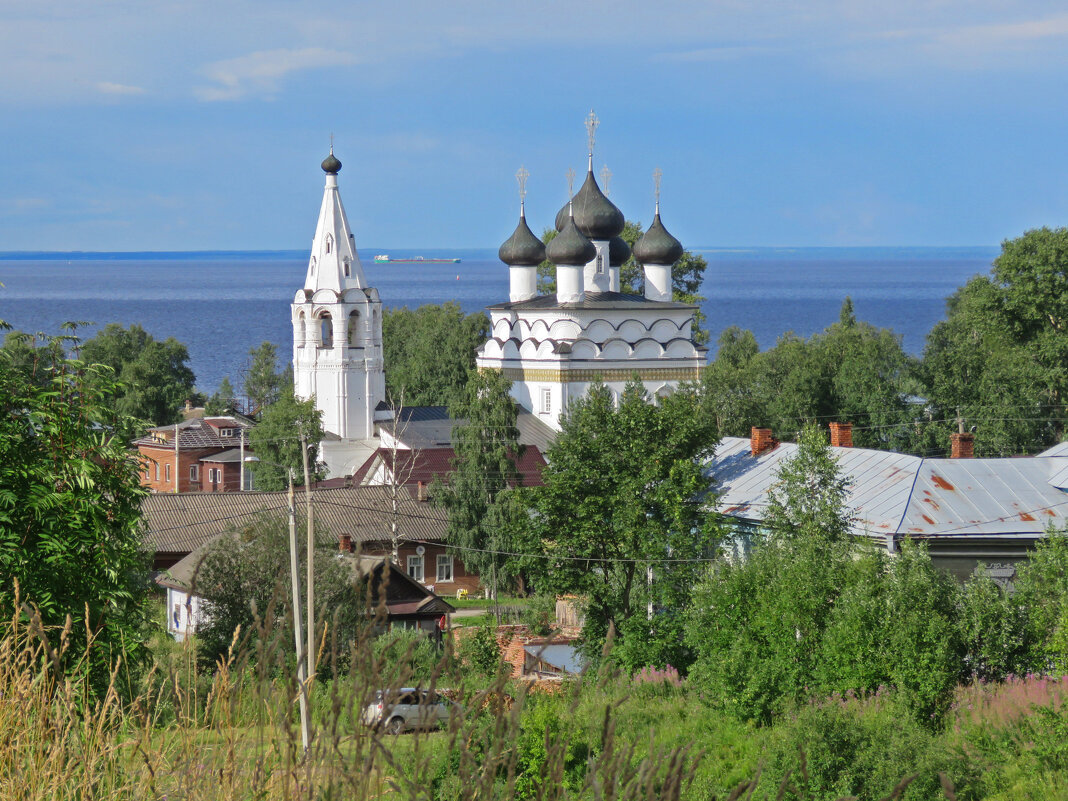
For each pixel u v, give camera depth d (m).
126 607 29.47
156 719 11.47
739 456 74.94
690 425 65.50
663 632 61.38
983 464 61.91
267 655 9.28
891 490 60.50
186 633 11.36
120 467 30.05
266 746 9.45
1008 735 40.31
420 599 73.69
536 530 66.31
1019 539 56.53
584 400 69.25
